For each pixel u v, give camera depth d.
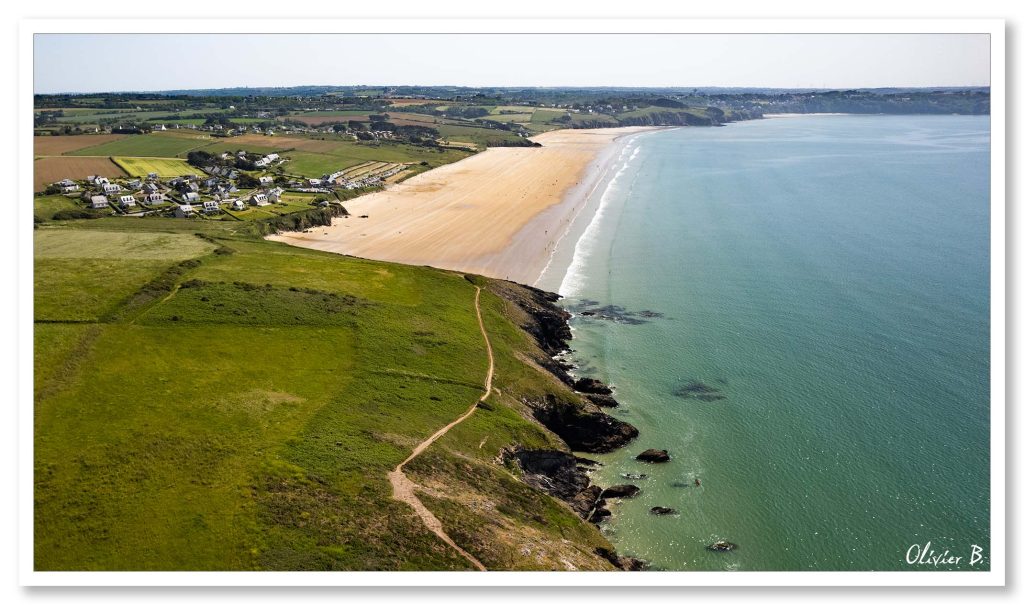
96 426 49.31
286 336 68.44
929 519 51.19
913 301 94.44
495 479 52.03
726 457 60.47
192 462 46.03
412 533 41.75
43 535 38.16
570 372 77.44
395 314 78.31
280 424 52.47
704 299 98.94
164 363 60.03
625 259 120.56
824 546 49.28
